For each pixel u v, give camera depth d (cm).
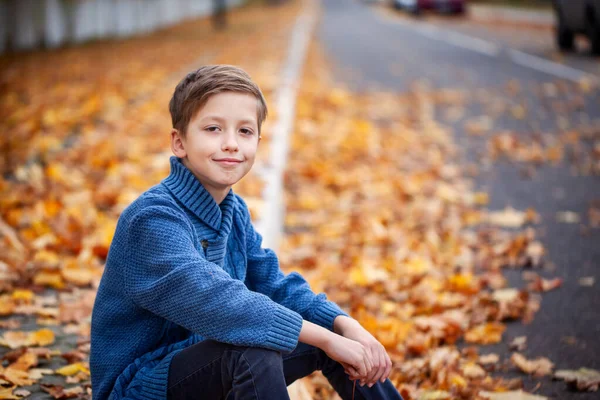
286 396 199
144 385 209
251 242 250
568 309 402
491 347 358
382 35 2612
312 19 3781
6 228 446
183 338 229
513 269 468
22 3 1816
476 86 1288
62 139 765
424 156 798
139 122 857
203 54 1706
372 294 421
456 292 423
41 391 281
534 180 695
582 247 506
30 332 327
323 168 709
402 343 356
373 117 1027
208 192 221
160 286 203
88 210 496
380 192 651
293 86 1088
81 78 1271
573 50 1786
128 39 2245
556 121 965
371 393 231
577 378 320
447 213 593
